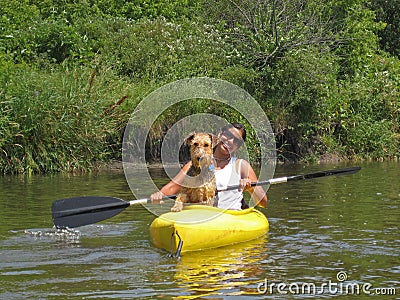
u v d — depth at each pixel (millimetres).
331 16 22547
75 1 22547
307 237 8000
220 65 19703
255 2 21203
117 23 21266
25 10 21234
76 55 19578
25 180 14031
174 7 23844
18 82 16344
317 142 19984
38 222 8977
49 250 7391
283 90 19188
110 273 6418
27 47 19406
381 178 14234
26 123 15664
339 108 20359
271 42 19484
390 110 21547
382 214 9461
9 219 9195
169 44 19906
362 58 22781
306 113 19500
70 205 8523
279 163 18844
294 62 18984
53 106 15961
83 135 16266
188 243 7266
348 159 20156
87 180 13922
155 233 7602
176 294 5766
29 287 5973
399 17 29812
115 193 11703
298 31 19797
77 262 6852
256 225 8086
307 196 11352
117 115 16922
